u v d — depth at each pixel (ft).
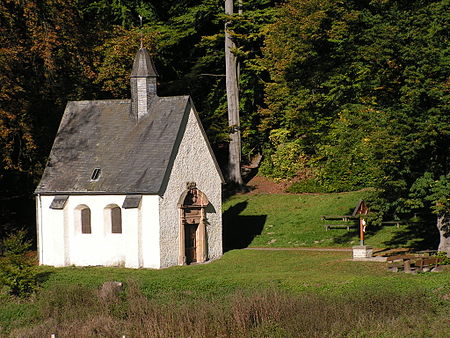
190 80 267.18
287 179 260.01
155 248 183.11
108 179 188.75
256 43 272.92
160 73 279.90
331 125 204.74
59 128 203.31
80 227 192.24
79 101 205.16
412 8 175.52
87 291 141.79
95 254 189.57
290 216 229.86
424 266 159.53
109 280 159.22
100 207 188.96
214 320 123.03
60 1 212.02
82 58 219.61
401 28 168.45
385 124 165.27
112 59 223.92
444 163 170.19
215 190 202.49
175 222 188.24
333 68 207.82
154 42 238.27
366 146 168.66
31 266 152.15
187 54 280.72
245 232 224.53
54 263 192.65
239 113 272.92
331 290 139.23
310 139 235.81
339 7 198.08
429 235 198.39
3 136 194.08
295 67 215.72
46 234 194.18
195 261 195.72
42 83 215.10
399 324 118.93
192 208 193.98
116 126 197.67
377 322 119.96
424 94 164.25
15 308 139.54
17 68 206.18
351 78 201.05
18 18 210.79
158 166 185.47
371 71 173.99
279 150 262.88
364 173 241.76
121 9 260.62
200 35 278.26
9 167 203.41
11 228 218.38
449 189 161.58
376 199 172.76
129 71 227.81
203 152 198.59
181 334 120.06
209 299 136.05
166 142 188.65
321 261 179.42
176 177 188.96
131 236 183.73
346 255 185.57
